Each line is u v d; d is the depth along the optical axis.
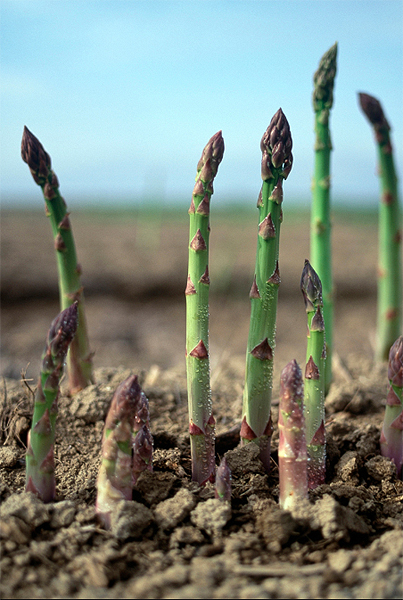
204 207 0.69
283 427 0.68
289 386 0.67
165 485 0.71
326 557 0.66
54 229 0.80
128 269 2.23
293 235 3.50
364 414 0.86
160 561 0.66
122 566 0.65
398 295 1.00
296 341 1.74
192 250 0.70
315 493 0.71
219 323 1.92
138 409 0.69
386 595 0.64
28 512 0.67
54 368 0.68
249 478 0.72
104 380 0.90
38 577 0.65
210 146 0.68
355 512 0.70
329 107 0.83
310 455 0.72
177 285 2.16
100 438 0.79
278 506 0.69
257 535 0.68
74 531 0.67
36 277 2.00
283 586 0.64
